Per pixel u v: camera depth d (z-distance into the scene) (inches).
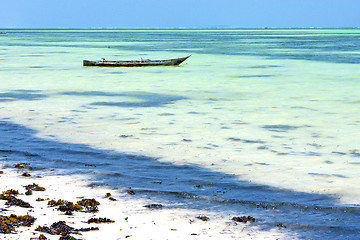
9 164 893.2
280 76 2625.5
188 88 2098.9
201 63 3624.5
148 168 881.5
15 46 6599.4
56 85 2197.3
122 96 1838.1
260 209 665.6
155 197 713.0
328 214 645.3
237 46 6604.3
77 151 1001.5
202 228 587.5
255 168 887.1
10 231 543.5
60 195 706.8
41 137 1131.3
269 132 1203.9
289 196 723.4
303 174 848.3
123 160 936.3
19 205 644.1
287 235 570.3
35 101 1696.6
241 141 1108.5
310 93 1923.0
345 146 1062.4
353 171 868.6
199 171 863.7
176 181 799.7
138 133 1186.0
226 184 784.3
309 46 6446.9
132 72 2898.6
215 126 1274.6
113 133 1182.3
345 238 563.2
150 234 562.6
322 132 1205.1
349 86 2144.4
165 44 7377.0
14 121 1327.5
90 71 2942.9
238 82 2338.8
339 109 1537.9
